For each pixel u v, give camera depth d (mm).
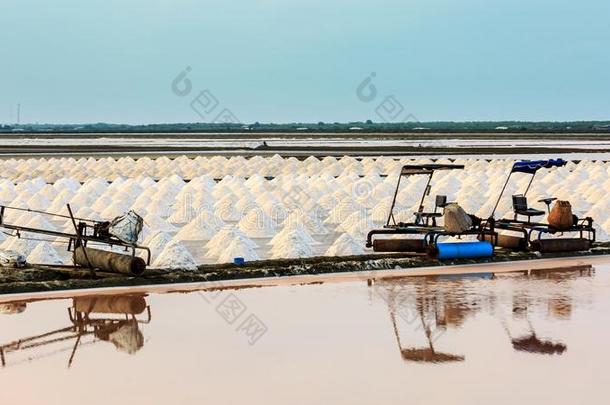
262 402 9914
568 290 15914
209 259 19391
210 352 11867
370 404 9844
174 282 16422
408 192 31516
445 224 19297
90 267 16781
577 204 29641
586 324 13344
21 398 10047
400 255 19266
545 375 10852
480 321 13555
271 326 13234
